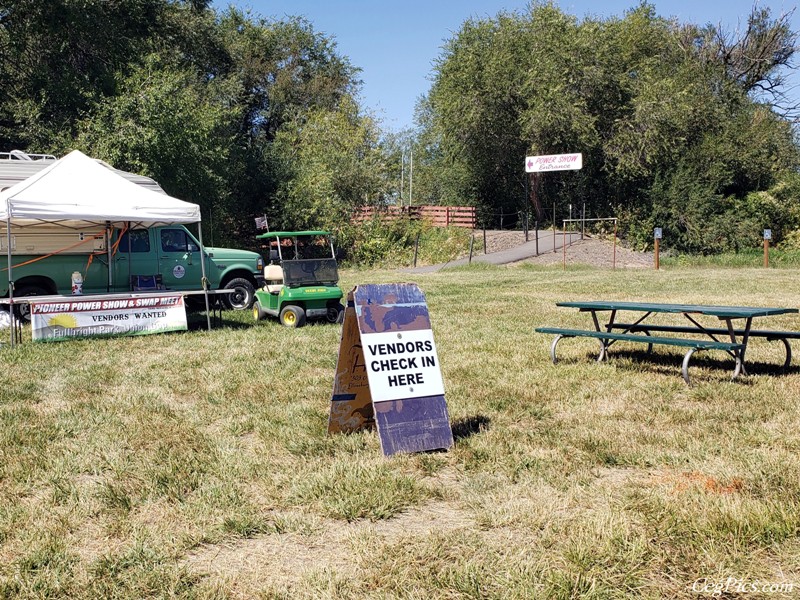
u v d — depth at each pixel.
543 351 9.71
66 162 11.93
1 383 8.16
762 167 42.66
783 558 3.74
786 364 8.38
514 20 42.03
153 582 3.61
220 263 16.19
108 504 4.62
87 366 9.12
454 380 7.98
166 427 6.31
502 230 44.41
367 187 41.19
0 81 29.52
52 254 14.00
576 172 41.75
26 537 4.13
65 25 29.17
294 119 48.16
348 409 5.96
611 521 4.11
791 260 35.16
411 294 5.87
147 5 33.06
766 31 51.34
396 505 4.54
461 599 3.44
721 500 4.38
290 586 3.60
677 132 39.56
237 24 53.47
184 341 11.06
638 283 22.00
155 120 27.53
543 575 3.59
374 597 3.45
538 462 5.24
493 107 40.88
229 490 4.80
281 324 12.97
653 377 8.03
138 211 11.87
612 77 38.91
